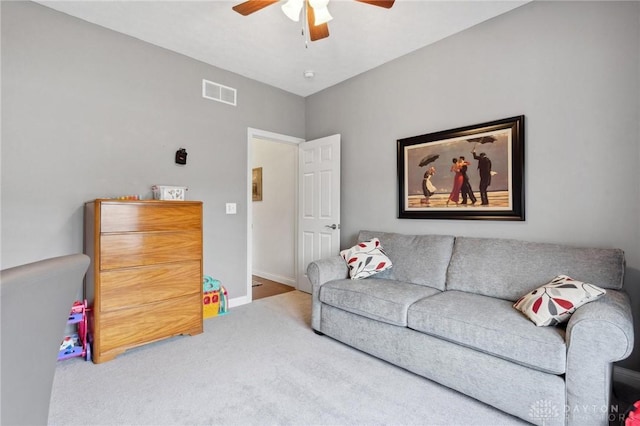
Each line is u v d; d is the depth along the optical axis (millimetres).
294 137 4066
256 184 5125
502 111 2465
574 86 2135
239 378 1959
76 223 2461
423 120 2961
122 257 2246
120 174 2684
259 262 5094
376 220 3369
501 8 2385
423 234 2965
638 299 1912
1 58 2172
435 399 1752
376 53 3057
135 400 1720
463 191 2670
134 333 2295
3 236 2176
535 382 1502
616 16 1976
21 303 526
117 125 2668
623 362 1945
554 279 1852
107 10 2385
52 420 1541
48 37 2346
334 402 1718
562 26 2180
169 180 2973
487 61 2541
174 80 3008
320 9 1881
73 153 2451
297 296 3852
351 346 2400
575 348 1401
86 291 2445
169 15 2447
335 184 3609
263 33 2699
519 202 2355
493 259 2234
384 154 3289
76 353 2154
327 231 3701
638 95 1905
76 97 2467
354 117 3580
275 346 2430
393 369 2086
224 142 3377
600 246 2045
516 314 1759
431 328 1865
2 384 521
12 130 2205
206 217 3232
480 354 1696
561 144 2191
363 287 2398
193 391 1812
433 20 2523
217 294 3131
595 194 2061
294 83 3766
